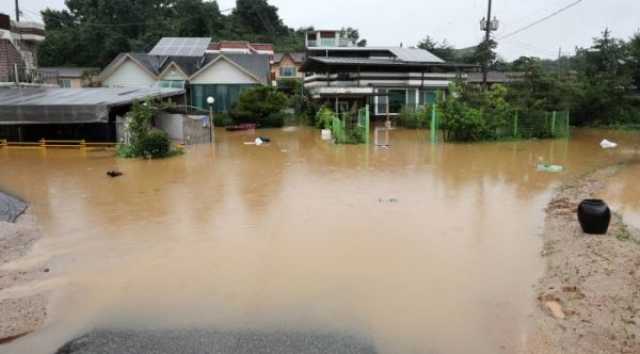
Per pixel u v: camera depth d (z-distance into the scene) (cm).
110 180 1377
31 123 2003
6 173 1512
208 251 771
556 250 752
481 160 1711
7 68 2605
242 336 517
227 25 6131
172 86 3447
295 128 3181
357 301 597
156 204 1080
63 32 5434
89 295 618
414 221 932
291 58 5125
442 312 568
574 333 510
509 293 614
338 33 4559
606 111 2952
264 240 823
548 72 2831
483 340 507
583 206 802
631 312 539
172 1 6116
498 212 997
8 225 908
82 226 920
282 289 630
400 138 2478
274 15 6731
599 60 3341
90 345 503
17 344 507
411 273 680
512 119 2377
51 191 1238
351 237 838
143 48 5147
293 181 1338
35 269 704
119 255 759
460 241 813
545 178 1378
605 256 694
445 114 2266
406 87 3309
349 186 1263
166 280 661
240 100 3219
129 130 1909
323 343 504
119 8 5581
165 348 495
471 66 3394
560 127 2456
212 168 1570
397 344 502
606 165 1623
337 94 3100
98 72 3988
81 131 2206
